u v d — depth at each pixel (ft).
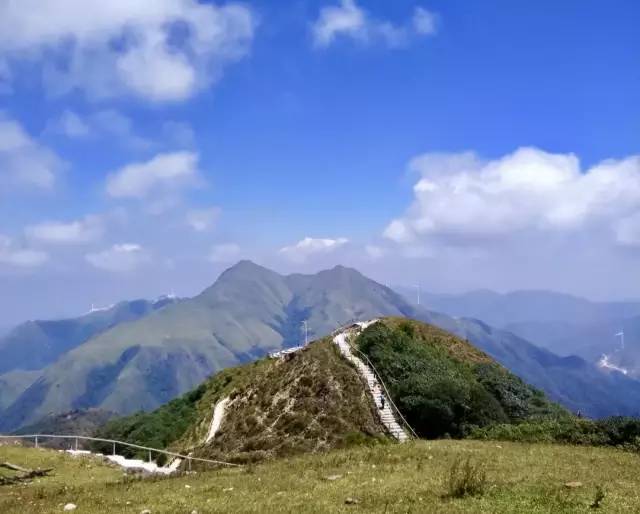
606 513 57.47
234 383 279.90
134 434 265.54
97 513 64.18
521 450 107.24
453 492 66.69
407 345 238.89
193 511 62.18
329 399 193.57
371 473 82.94
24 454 120.88
